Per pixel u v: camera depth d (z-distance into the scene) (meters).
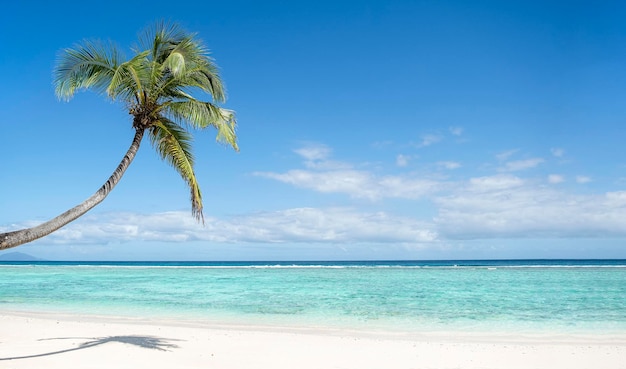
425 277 47.66
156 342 13.26
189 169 10.70
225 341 13.81
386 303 24.52
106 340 13.42
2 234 7.93
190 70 10.35
